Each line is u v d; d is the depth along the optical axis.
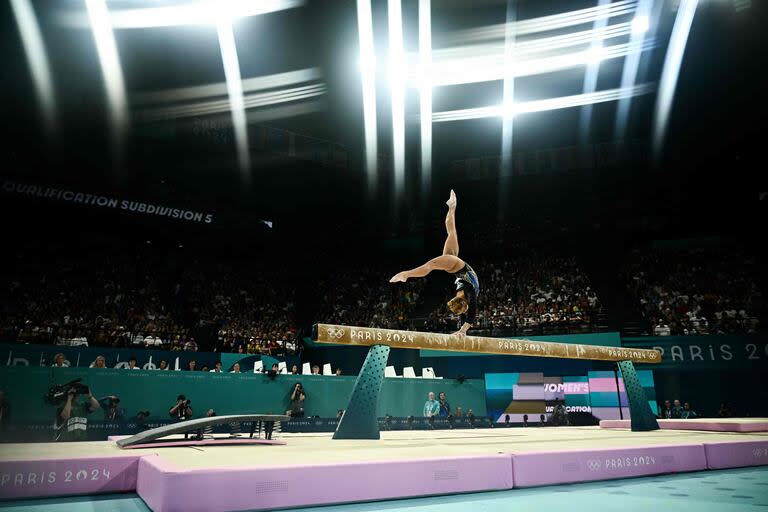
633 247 24.94
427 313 23.17
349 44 21.70
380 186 27.05
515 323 19.42
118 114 20.58
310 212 28.14
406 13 20.91
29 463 3.55
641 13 19.84
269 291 24.50
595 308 20.47
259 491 2.98
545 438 6.19
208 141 22.25
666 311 19.80
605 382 17.25
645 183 25.30
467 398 17.44
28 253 19.17
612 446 4.63
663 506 3.10
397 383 16.02
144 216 22.34
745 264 21.28
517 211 27.94
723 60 19.48
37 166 19.73
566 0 20.39
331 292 25.41
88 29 18.20
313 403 14.73
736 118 21.50
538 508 3.05
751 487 3.88
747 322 17.84
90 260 20.50
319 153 25.56
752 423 7.59
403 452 3.98
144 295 20.42
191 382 13.25
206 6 18.72
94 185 21.03
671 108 22.58
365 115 24.83
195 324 19.86
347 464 3.29
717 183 23.95
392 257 27.27
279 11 19.50
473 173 27.31
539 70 22.16
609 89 22.78
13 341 14.17
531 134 25.94
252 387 14.01
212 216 24.44
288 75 22.80
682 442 5.11
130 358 14.62
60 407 8.06
